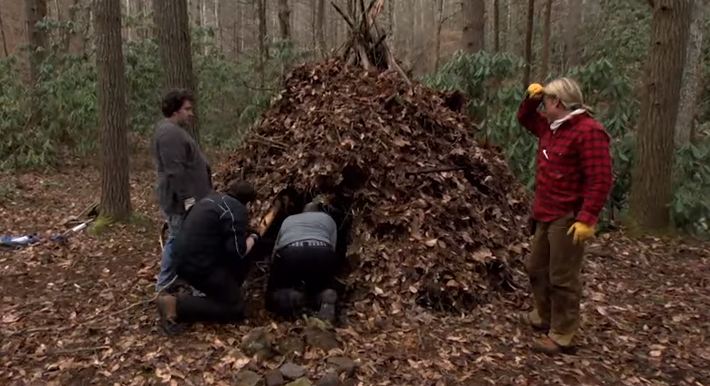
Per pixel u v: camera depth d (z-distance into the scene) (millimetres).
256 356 3707
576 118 3559
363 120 5141
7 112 11703
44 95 11977
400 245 4672
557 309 3848
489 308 4480
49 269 5789
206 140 12469
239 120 12195
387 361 3707
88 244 6684
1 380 3564
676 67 6602
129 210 7586
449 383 3494
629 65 12023
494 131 8336
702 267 5855
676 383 3584
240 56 15930
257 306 4496
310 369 3596
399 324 4188
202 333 4078
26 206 8938
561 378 3578
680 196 6746
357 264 4672
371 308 4352
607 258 6066
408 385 3467
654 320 4512
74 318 4504
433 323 4211
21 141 11633
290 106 5930
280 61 11859
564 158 3594
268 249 4969
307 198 5078
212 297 4133
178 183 4367
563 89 3564
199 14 28125
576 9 14219
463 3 12484
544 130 3896
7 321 4441
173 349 3871
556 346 3867
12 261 6035
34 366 3730
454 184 5191
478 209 5215
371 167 4988
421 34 28578
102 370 3648
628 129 7805
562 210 3662
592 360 3805
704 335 4266
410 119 5422
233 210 4070
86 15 13250
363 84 5613
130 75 11797
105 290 5133
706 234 6801
